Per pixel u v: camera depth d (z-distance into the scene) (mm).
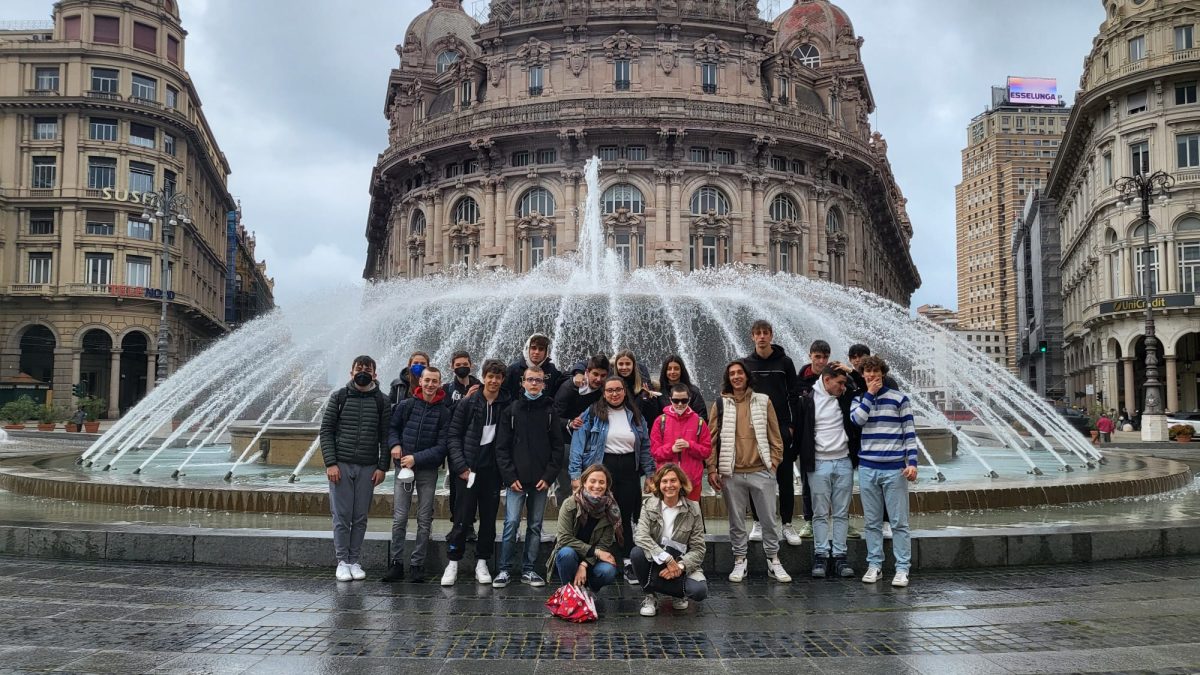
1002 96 175625
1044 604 7551
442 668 5789
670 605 7582
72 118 62312
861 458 8539
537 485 8336
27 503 12719
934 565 9000
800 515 11508
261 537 9156
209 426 29500
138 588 8109
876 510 8469
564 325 20734
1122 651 6164
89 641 6391
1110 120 53781
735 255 55688
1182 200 49750
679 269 54375
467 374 9250
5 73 62281
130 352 66062
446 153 58562
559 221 55031
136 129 64750
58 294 61656
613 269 25828
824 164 59250
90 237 62125
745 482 8430
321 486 12406
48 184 62781
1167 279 50312
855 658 6000
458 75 60969
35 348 65000
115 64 63688
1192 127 49531
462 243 57906
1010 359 166000
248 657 6016
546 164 55781
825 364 8984
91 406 49719
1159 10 50531
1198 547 9758
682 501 7336
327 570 9000
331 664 5867
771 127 55531
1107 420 37500
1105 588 8141
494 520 8500
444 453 8555
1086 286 61812
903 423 8383
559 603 7105
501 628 6820
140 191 64500
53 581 8375
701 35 57750
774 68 59438
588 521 7387
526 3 59156
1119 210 52562
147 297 63500
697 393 8742
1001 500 11906
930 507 11562
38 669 5723
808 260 58125
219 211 89562
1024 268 105062
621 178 55000
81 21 63594
